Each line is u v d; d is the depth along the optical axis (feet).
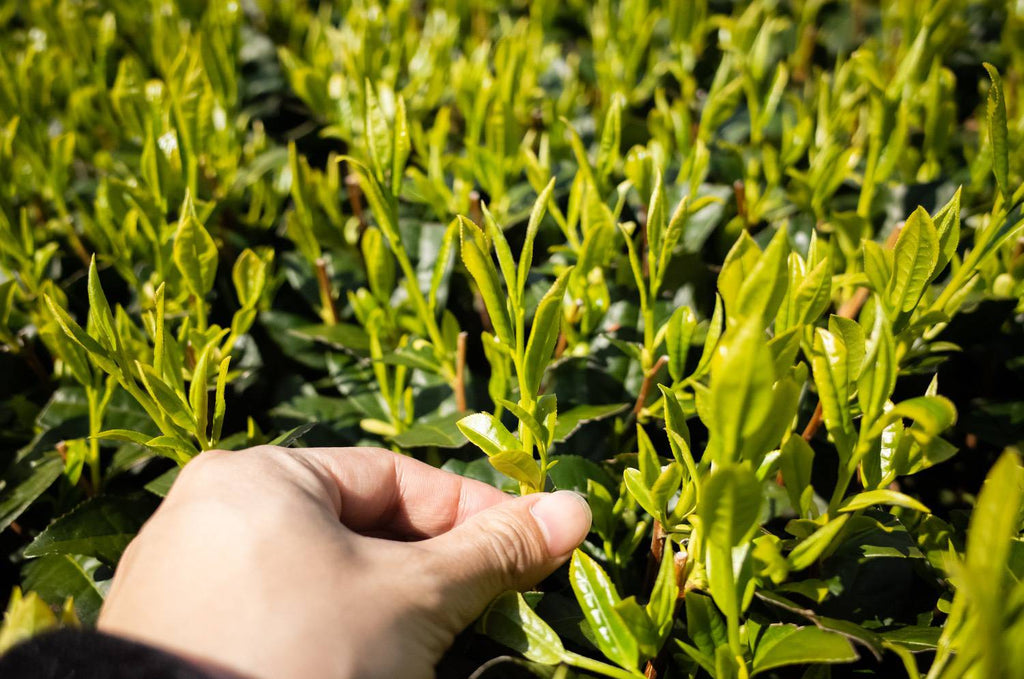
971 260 0.85
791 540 0.84
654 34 1.79
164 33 1.55
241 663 0.70
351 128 1.39
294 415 1.13
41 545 0.95
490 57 1.83
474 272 0.74
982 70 1.68
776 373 0.71
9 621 0.68
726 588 0.64
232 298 1.26
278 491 0.81
